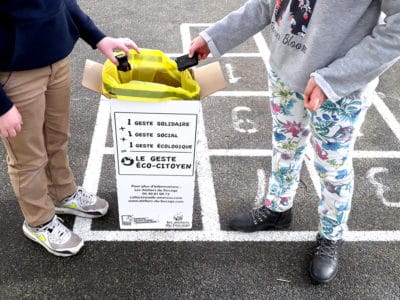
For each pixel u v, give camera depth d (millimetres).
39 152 2418
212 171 3418
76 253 2748
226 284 2645
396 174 3467
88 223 2959
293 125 2455
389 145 3762
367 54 1854
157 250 2814
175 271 2699
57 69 2297
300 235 2957
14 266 2682
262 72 4609
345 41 1948
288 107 2385
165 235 2908
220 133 3785
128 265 2719
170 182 2699
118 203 2852
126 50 2447
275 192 2801
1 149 3514
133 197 2760
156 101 2311
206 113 3998
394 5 1739
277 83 2336
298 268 2756
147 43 5043
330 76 1917
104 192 3193
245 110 4059
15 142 2275
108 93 2293
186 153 2561
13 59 2008
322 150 2322
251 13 2357
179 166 2621
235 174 3404
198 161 3498
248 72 4594
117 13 5660
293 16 2016
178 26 5422
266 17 2346
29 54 2047
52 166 2742
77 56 4750
